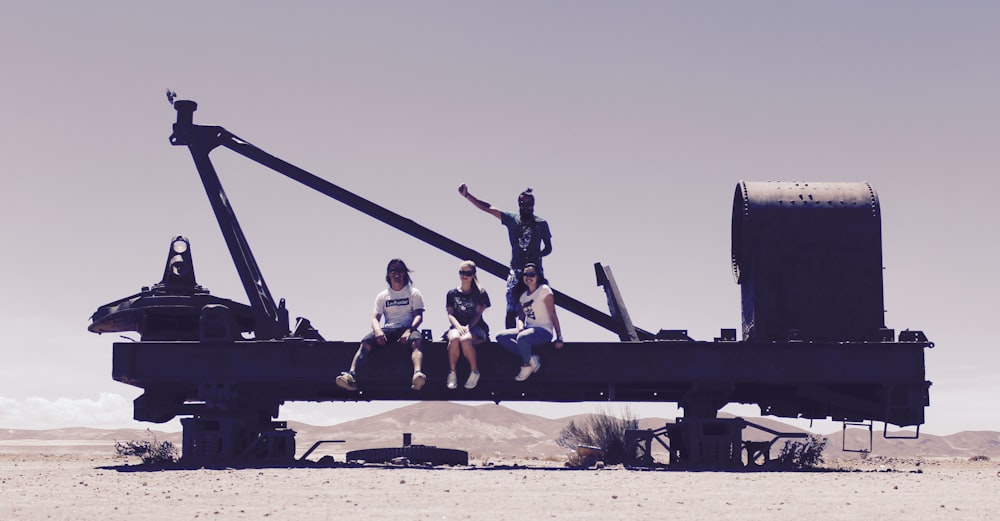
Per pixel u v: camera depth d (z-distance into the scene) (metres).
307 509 9.28
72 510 9.22
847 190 17.38
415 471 14.41
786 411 19.58
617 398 19.19
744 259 17.59
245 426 17.56
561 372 16.48
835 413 18.33
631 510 9.19
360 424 102.50
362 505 9.62
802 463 19.22
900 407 16.69
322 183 19.72
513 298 15.80
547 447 86.12
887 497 10.66
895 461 25.16
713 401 17.39
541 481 12.51
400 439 88.25
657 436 18.45
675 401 19.23
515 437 100.94
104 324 18.70
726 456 17.02
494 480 12.62
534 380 16.47
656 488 11.58
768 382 16.55
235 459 17.08
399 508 9.36
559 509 9.27
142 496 10.59
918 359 16.52
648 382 17.19
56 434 96.62
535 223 15.94
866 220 17.09
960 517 8.79
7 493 10.96
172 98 19.59
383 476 13.26
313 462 17.27
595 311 19.20
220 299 17.80
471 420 104.38
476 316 15.61
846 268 16.98
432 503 9.79
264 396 18.98
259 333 18.36
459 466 17.80
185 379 16.69
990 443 96.56
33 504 9.77
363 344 15.44
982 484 12.88
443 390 19.00
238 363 16.69
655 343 16.55
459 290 15.69
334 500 10.09
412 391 19.00
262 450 18.22
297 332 17.53
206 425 17.62
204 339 16.81
